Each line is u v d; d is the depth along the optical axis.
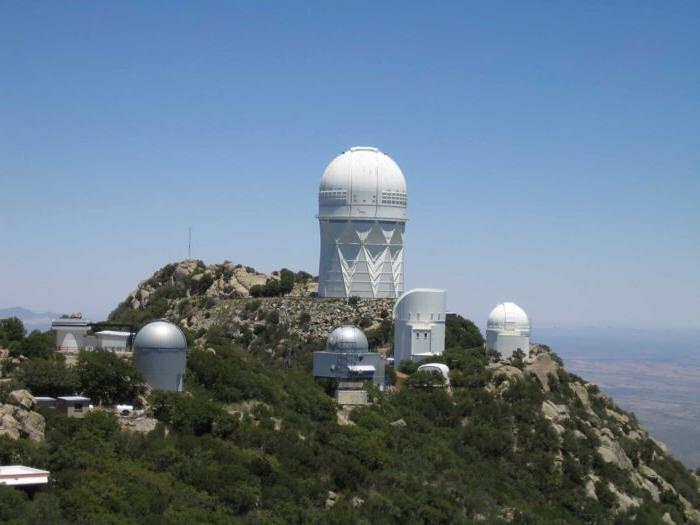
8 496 132.12
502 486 197.75
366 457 180.38
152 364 181.12
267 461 164.50
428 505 173.62
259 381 194.00
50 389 171.62
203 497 149.38
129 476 147.50
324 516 155.62
